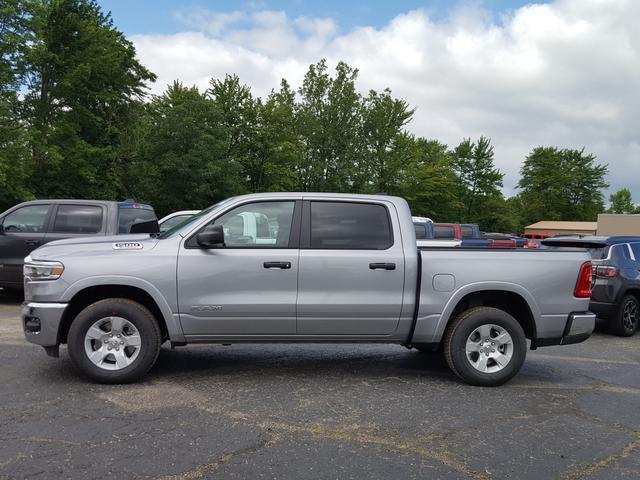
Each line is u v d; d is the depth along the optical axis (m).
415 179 56.09
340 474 3.46
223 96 44.78
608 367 6.79
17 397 4.81
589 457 3.86
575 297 5.76
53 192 28.97
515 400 5.18
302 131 54.03
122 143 34.16
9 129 22.44
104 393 4.98
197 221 5.49
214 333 5.38
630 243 9.59
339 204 5.65
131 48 34.88
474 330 5.60
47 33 28.05
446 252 5.63
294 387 5.36
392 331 5.58
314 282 5.40
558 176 81.81
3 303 10.13
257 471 3.47
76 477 3.32
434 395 5.25
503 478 3.49
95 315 5.17
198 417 4.42
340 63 54.91
